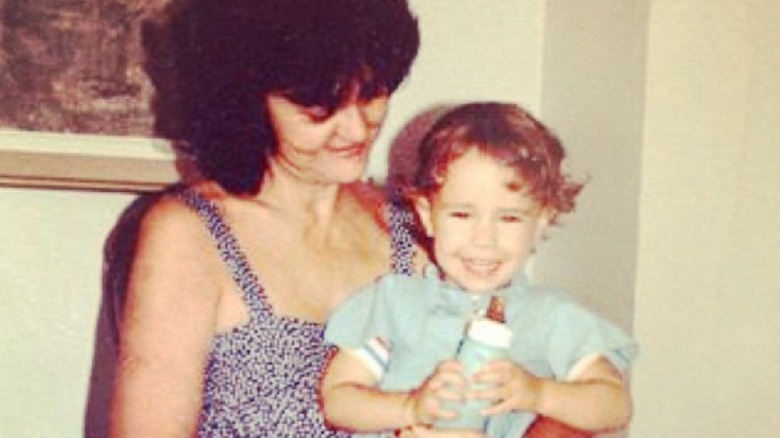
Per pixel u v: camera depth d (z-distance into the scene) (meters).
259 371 1.07
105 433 1.46
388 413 1.01
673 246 1.16
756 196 1.17
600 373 1.05
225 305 1.07
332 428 1.07
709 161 1.16
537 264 1.42
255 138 1.10
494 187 1.03
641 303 1.16
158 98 1.40
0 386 1.45
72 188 1.41
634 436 1.17
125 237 1.44
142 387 1.03
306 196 1.13
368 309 1.08
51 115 1.40
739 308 1.18
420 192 1.07
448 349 1.05
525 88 1.51
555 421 1.04
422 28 1.50
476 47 1.51
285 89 1.06
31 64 1.39
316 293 1.10
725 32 1.16
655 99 1.16
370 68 1.08
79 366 1.46
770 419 1.19
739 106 1.16
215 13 1.13
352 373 1.06
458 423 0.99
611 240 1.22
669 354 1.17
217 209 1.10
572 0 1.38
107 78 1.40
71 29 1.40
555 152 1.07
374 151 1.48
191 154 1.27
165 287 1.05
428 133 1.08
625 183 1.19
